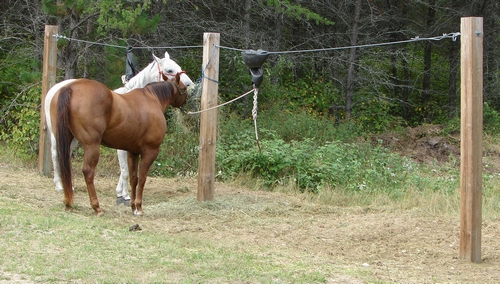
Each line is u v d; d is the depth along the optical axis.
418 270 5.86
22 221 6.33
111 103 7.01
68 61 12.12
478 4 18.66
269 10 16.11
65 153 6.84
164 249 5.83
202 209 8.29
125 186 8.62
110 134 7.13
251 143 11.91
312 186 10.58
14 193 8.14
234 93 16.02
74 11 11.80
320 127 14.96
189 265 5.33
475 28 5.89
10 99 14.05
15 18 14.97
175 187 10.23
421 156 15.01
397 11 19.70
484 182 11.73
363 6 19.19
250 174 10.96
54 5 11.32
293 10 14.68
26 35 14.94
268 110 15.54
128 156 7.68
